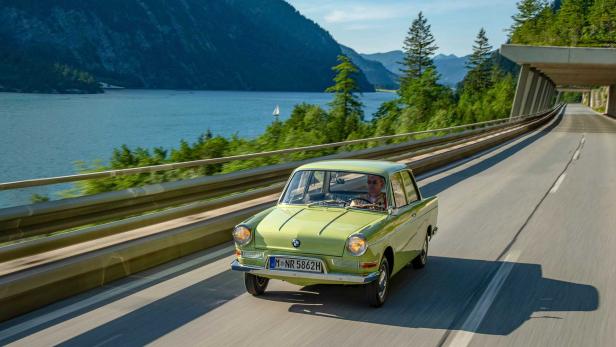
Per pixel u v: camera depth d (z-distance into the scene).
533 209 12.33
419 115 81.81
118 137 96.44
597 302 6.19
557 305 6.07
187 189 8.69
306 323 5.34
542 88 97.81
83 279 6.23
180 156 19.22
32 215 5.93
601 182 17.09
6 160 65.62
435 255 8.33
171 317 5.45
